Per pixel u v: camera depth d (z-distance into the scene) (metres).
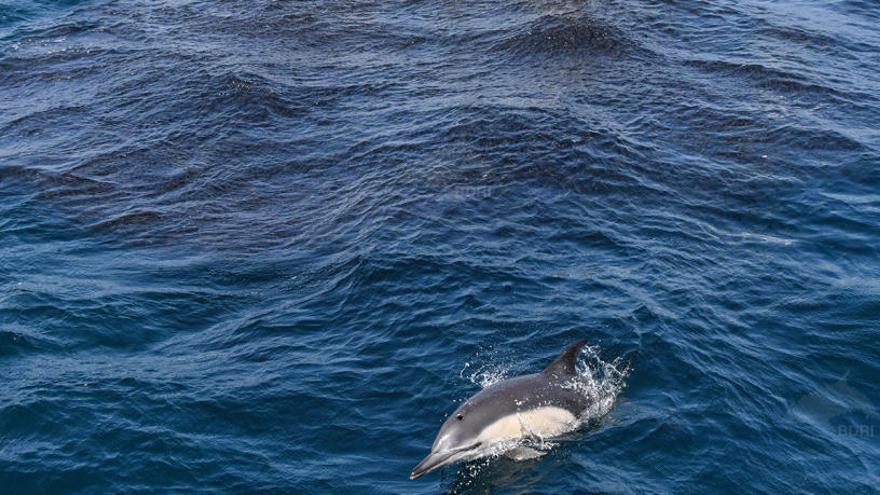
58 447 13.81
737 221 20.83
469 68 29.78
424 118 26.11
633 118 25.83
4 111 28.78
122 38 33.66
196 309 18.00
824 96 27.22
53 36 34.16
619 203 21.30
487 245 19.14
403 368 15.26
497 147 23.69
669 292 17.39
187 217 22.27
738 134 24.98
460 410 13.03
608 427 13.68
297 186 23.62
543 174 22.36
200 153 25.41
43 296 18.03
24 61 32.19
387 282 17.78
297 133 26.31
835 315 17.00
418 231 19.73
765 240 19.92
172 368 15.80
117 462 13.51
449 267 18.14
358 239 19.95
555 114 25.47
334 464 13.34
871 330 16.58
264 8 35.31
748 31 31.94
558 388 13.67
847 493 12.85
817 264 18.92
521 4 34.47
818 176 22.94
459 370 15.06
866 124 25.69
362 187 22.75
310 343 16.31
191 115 27.41
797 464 13.31
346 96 28.38
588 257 18.77
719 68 29.00
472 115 25.53
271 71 30.05
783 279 18.22
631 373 14.91
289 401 14.64
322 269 19.11
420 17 34.59
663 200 21.56
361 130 26.03
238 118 27.06
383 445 13.66
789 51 30.44
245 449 13.73
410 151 24.12
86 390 15.07
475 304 16.86
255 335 16.75
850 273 18.58
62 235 21.28
